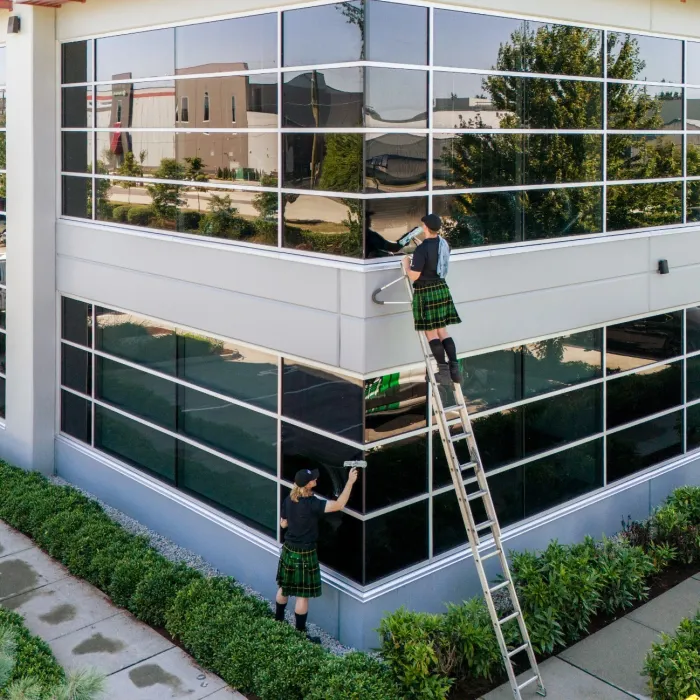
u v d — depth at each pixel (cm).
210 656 863
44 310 1297
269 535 992
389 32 840
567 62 1019
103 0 1149
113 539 1067
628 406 1155
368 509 877
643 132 1126
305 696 775
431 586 930
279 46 909
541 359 1039
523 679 844
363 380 858
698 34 1173
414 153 877
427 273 819
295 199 914
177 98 1058
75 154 1248
